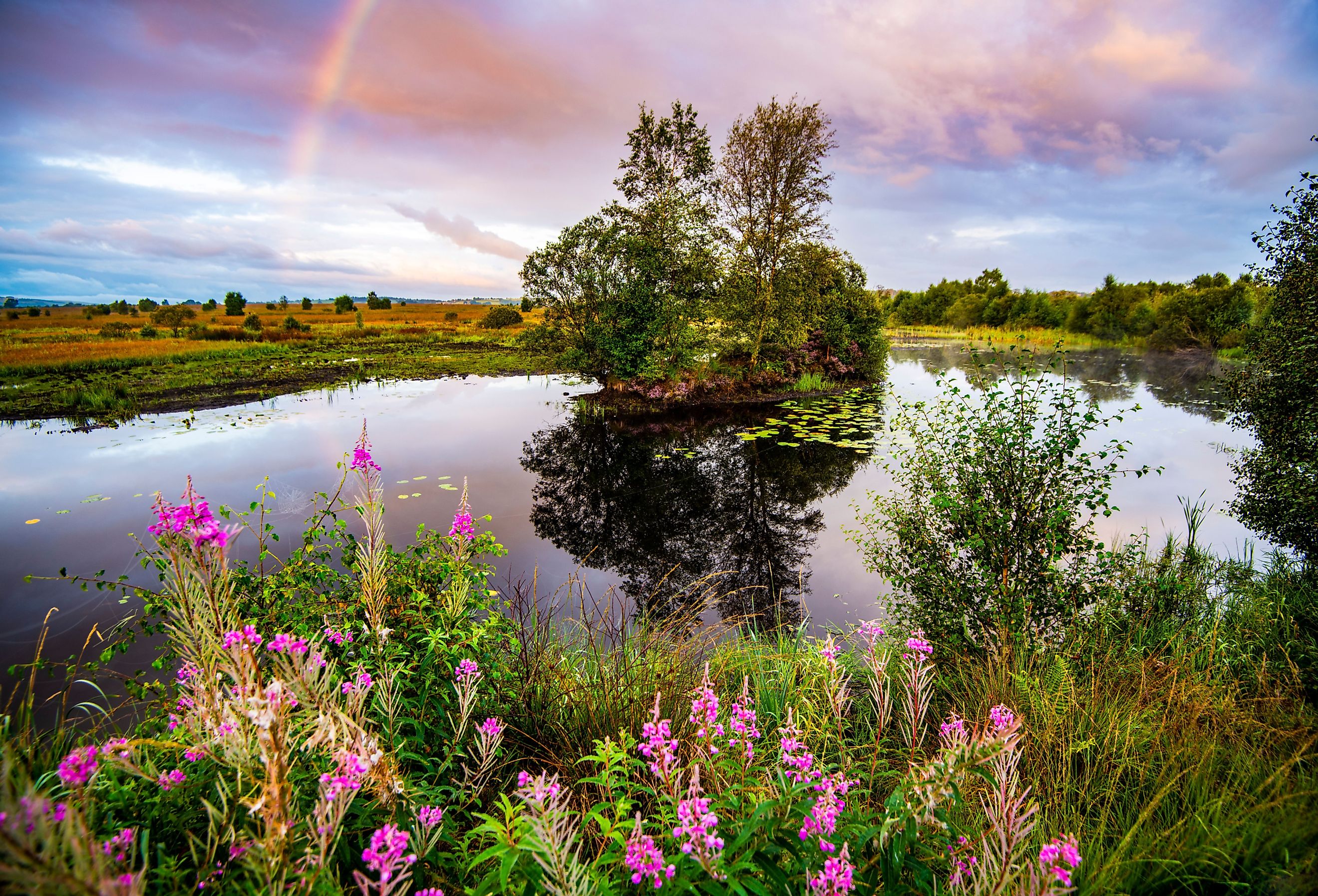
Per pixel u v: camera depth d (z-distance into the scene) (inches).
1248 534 251.3
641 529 300.8
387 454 423.2
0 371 774.5
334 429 496.1
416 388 775.7
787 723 82.4
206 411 563.8
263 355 1110.4
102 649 165.9
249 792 60.5
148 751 70.3
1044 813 93.6
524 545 271.4
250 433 467.5
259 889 51.8
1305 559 182.4
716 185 678.5
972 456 165.5
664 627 174.2
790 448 468.4
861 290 858.8
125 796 60.2
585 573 244.2
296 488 324.2
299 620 104.2
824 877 53.3
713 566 254.2
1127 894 75.2
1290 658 130.0
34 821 39.7
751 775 77.8
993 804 69.5
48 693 143.3
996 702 123.3
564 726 111.8
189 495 64.7
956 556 166.9
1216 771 98.9
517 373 969.5
